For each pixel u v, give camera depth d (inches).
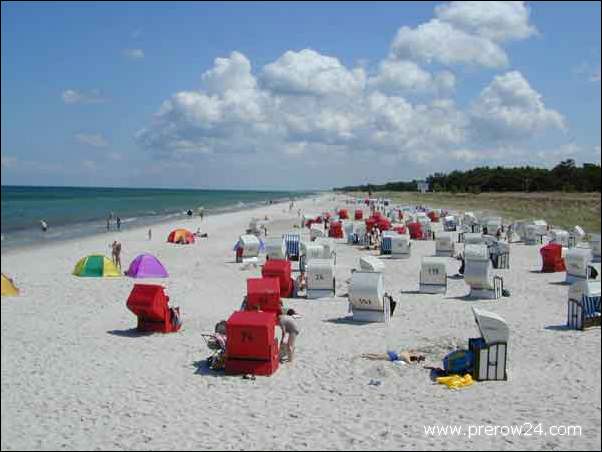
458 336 613.3
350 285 678.5
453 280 981.2
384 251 1341.0
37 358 544.7
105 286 939.3
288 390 455.2
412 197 5339.6
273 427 382.0
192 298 837.8
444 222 2010.3
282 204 4680.1
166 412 411.8
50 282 976.3
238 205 4500.5
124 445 356.8
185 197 7362.2
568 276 957.2
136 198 6264.8
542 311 739.4
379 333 629.3
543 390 447.8
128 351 569.0
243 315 502.3
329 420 392.8
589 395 434.6
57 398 440.8
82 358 545.6
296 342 593.9
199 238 1732.3
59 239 1753.2
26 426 386.6
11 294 861.2
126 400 436.1
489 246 1156.5
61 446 355.9
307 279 828.6
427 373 492.4
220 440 362.6
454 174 6392.7
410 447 345.7
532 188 5152.6
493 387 456.8
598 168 4606.3
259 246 1232.8
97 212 3314.5
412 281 975.6
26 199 5364.2
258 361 492.7
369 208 3560.5
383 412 406.0
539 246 1537.9
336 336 617.9
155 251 1414.9
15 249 1471.5
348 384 467.2
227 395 445.4
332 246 1184.8
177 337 622.5
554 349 563.8
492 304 783.1
